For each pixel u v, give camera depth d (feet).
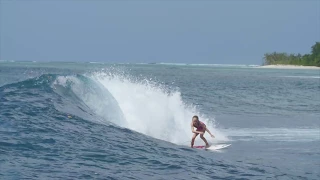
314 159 54.34
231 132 74.69
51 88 69.97
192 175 40.98
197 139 67.72
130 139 53.88
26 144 43.80
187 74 360.07
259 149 60.49
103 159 42.75
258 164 50.01
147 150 49.78
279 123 87.15
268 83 248.73
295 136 71.77
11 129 49.01
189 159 48.26
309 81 277.23
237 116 97.55
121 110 69.62
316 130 78.69
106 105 68.08
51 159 40.11
